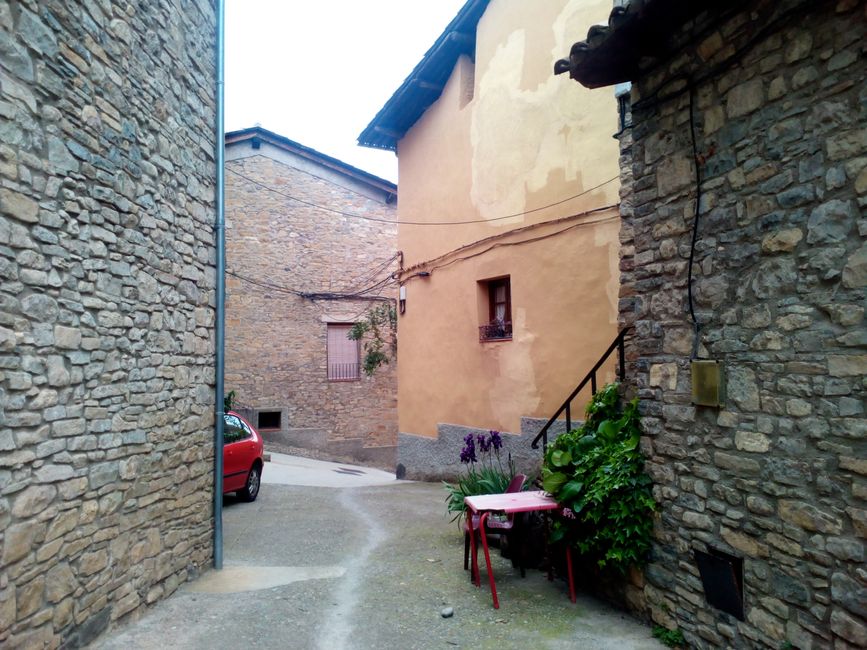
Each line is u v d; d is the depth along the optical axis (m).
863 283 2.49
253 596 4.34
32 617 2.92
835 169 2.61
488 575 4.36
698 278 3.32
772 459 2.85
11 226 2.87
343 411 15.79
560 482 4.18
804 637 2.66
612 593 4.05
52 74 3.19
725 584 3.06
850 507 2.49
